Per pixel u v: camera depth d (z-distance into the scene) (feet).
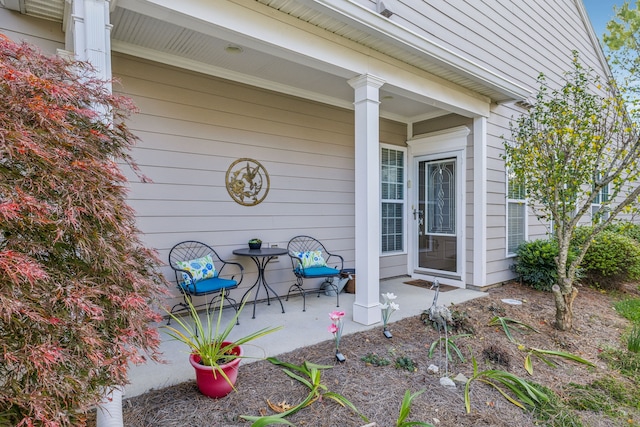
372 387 7.10
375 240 10.75
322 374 7.54
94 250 4.10
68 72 4.59
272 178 13.46
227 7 7.77
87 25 6.16
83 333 3.70
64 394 3.46
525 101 15.88
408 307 12.76
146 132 10.64
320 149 14.90
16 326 3.35
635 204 10.71
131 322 4.36
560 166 10.96
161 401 6.39
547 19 19.06
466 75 12.82
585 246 10.74
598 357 9.00
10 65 3.87
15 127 3.51
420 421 6.01
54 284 3.71
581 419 6.37
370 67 10.57
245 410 6.15
